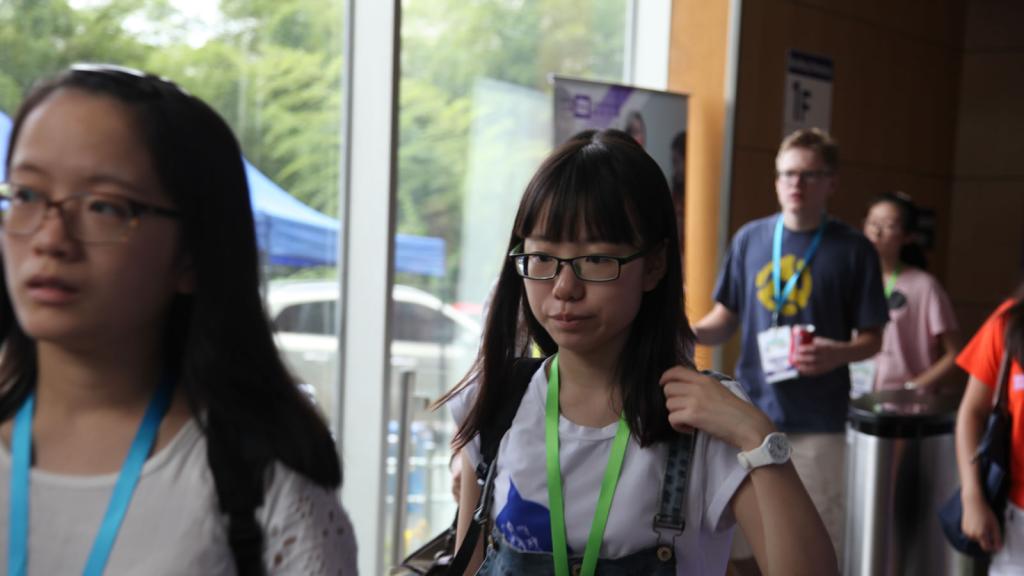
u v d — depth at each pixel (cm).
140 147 89
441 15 437
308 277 406
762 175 553
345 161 412
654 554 133
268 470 96
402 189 430
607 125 484
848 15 603
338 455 106
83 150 87
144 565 92
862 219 635
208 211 95
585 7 518
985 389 276
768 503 130
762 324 388
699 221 546
